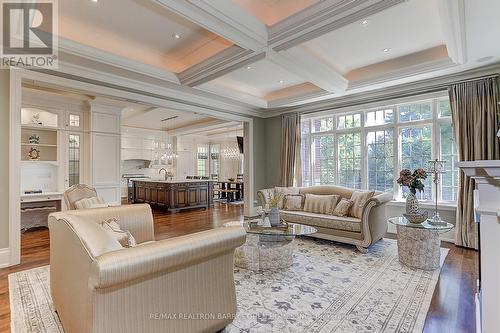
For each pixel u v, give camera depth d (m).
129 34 3.53
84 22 3.23
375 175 5.31
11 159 3.39
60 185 5.64
